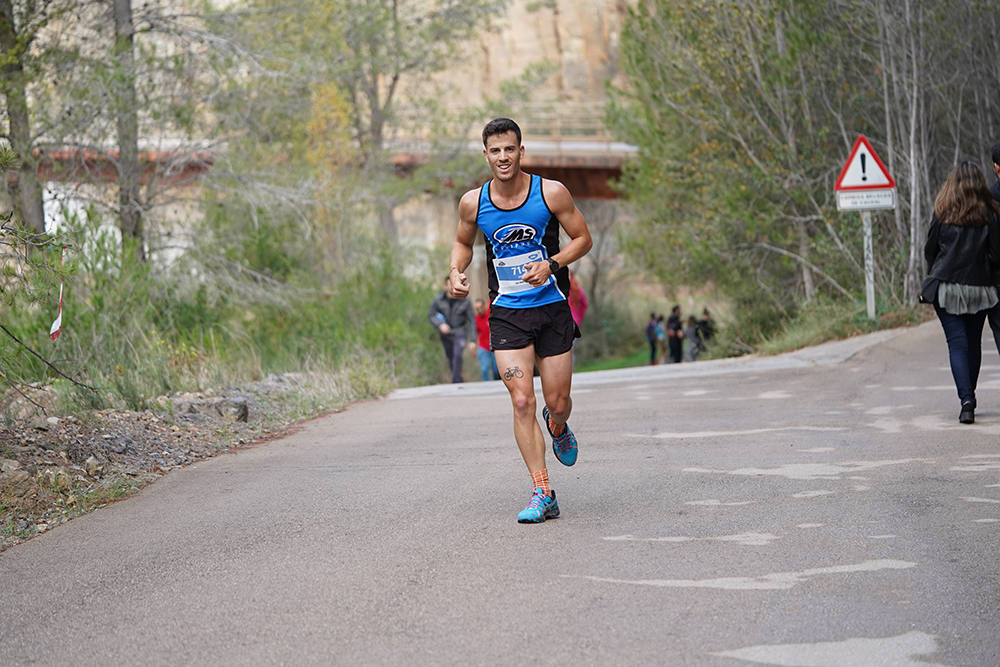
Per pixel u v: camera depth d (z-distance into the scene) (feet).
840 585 21.45
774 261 96.84
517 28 290.97
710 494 30.09
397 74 139.85
